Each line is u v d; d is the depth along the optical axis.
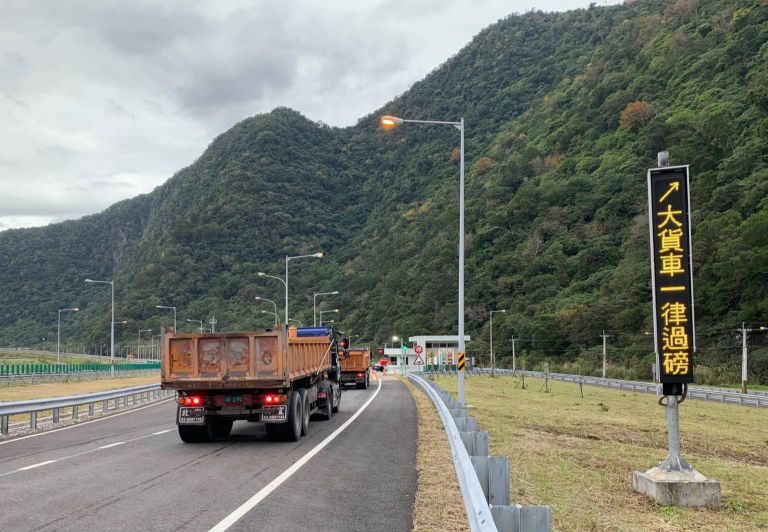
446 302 118.38
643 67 142.75
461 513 8.08
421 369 87.62
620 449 17.22
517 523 5.32
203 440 15.46
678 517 9.42
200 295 156.50
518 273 111.38
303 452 13.36
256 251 170.12
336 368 23.11
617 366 79.56
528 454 14.29
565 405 34.81
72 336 183.88
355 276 150.25
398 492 9.31
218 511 8.12
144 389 31.25
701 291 74.88
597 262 102.19
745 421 32.91
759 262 66.44
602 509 9.53
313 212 197.12
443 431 17.22
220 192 193.25
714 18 133.12
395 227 171.38
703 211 83.44
